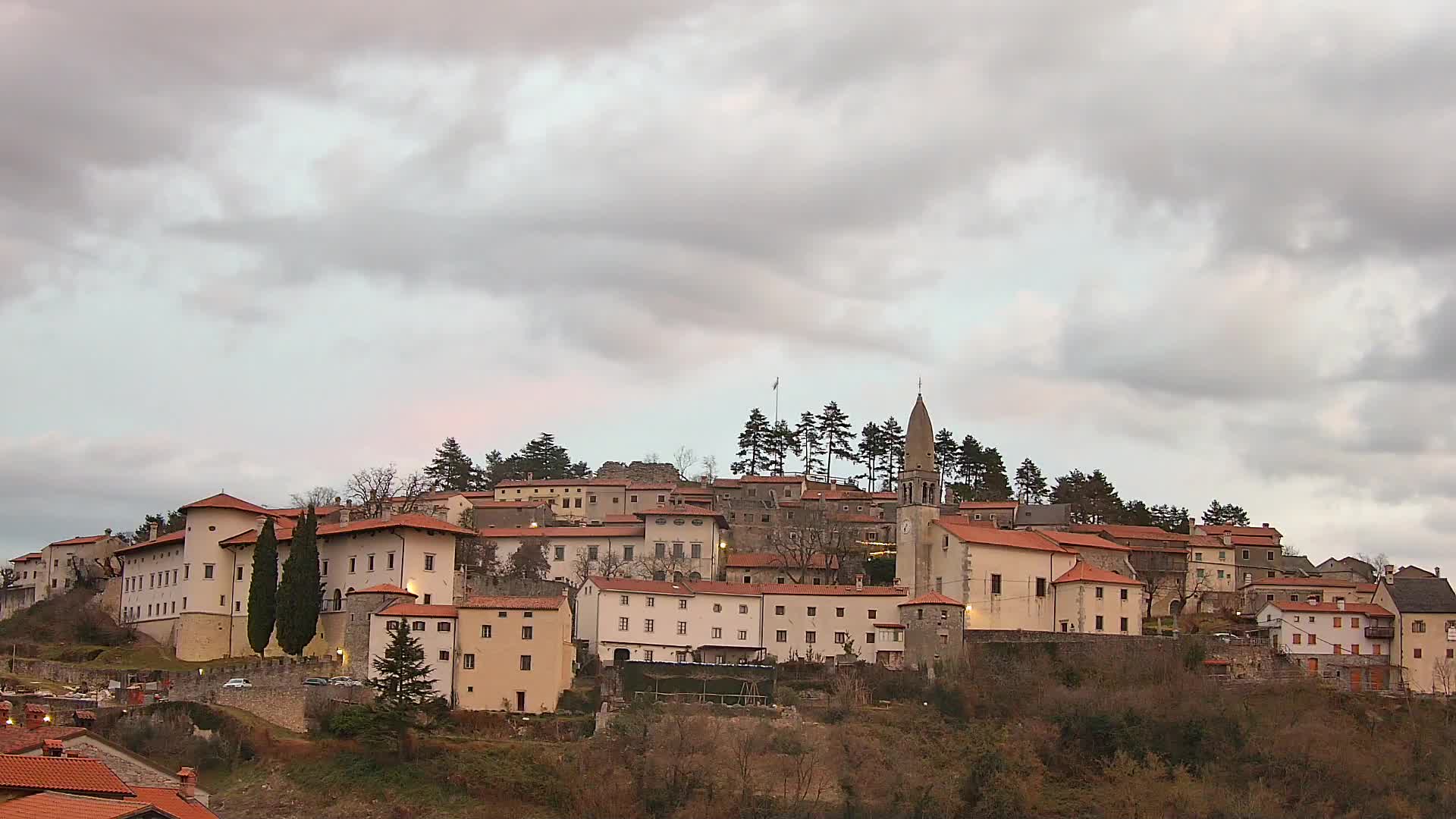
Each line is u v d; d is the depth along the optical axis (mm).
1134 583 174375
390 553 157375
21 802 65000
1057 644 161375
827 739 136500
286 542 165750
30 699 132000
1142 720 143375
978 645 161125
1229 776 137125
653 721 133625
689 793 124438
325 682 141250
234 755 127062
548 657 144125
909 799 126250
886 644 165625
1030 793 131500
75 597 191000
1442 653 167125
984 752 133000
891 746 136125
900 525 183750
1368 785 136625
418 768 126562
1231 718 144250
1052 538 186500
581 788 123812
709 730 131875
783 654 166250
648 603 164125
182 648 166125
